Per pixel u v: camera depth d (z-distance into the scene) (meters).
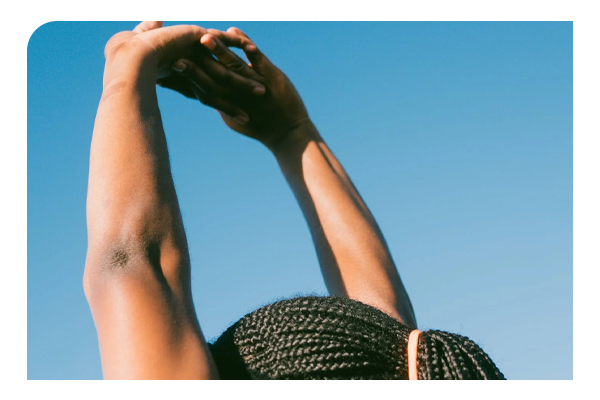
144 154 1.61
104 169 1.56
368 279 2.12
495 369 1.34
